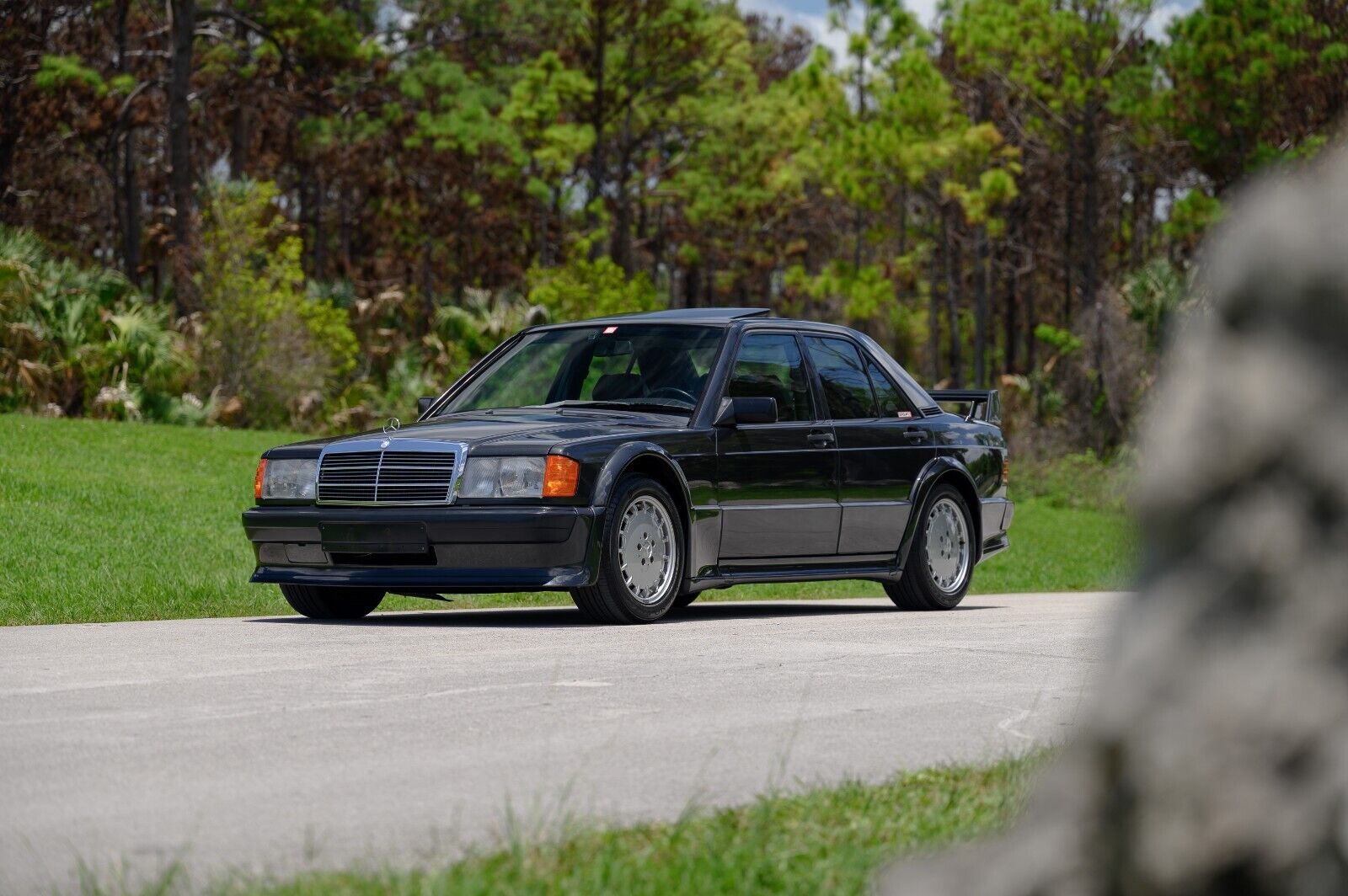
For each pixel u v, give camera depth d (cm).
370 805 738
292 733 952
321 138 8944
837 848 604
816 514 1938
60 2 8775
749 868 562
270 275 6675
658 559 1762
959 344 9681
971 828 629
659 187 11319
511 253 10850
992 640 1533
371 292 10744
